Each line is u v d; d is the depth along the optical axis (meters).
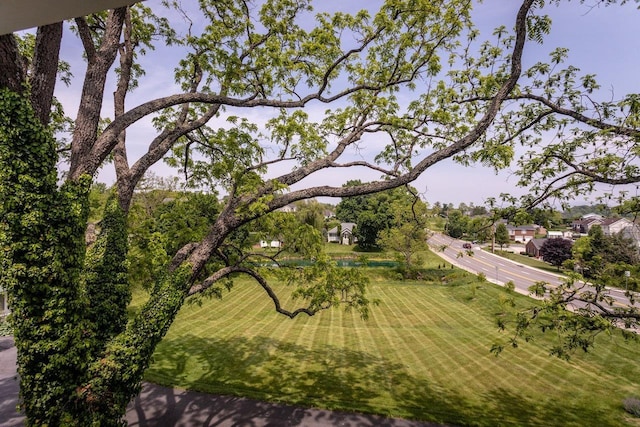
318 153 9.35
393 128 8.74
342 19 8.19
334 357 13.12
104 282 5.64
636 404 9.34
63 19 3.16
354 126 8.84
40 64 4.82
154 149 7.20
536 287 6.90
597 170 6.64
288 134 8.27
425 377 11.45
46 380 4.47
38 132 4.23
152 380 10.52
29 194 4.12
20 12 2.97
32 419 4.51
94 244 5.93
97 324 5.36
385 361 12.84
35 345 4.30
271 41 8.27
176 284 5.61
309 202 52.75
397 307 21.44
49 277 4.31
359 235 50.94
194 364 12.03
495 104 6.21
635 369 11.95
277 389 10.28
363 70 8.90
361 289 10.44
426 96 8.51
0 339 13.08
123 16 5.86
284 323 17.67
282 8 8.66
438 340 15.27
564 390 10.57
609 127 6.47
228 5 8.45
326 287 10.13
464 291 24.92
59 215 4.39
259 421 8.45
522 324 7.16
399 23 8.34
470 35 8.07
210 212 11.39
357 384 10.80
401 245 31.16
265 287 9.10
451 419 8.70
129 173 6.82
